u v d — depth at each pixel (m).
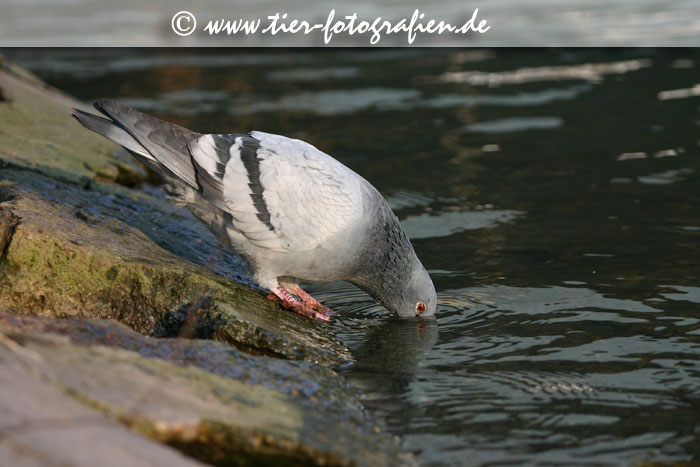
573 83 21.38
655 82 20.88
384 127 18.27
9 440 4.43
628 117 18.09
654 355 8.10
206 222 9.20
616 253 11.03
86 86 22.62
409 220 12.71
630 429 6.67
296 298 9.89
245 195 8.71
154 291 8.48
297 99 21.02
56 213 9.22
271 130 18.00
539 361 8.05
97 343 6.75
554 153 15.97
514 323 9.04
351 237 8.87
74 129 14.10
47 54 26.73
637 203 13.03
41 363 5.48
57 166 11.49
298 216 8.72
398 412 7.01
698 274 10.20
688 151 15.59
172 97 21.34
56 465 4.38
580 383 7.54
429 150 16.55
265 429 5.61
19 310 8.16
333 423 6.34
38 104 14.94
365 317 9.57
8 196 9.42
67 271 8.30
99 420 4.91
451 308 9.57
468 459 6.21
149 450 4.79
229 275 10.02
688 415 6.90
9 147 11.71
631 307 9.30
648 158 15.33
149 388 5.65
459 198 13.71
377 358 8.20
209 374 6.39
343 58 26.00
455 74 23.28
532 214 12.81
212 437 5.39
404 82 22.62
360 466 5.68
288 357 7.90
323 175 8.86
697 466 6.11
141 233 9.85
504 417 6.91
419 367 8.00
